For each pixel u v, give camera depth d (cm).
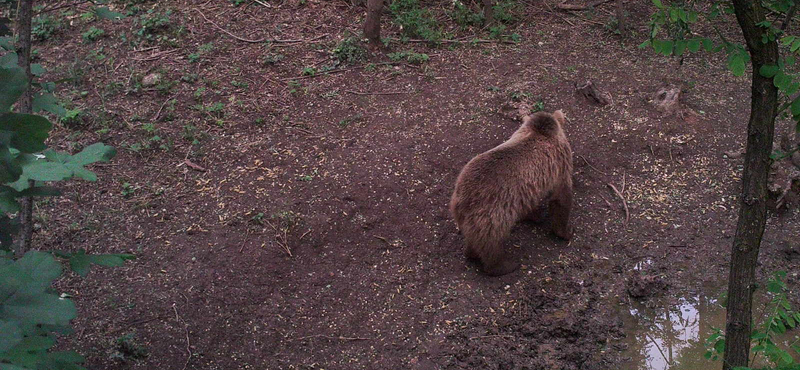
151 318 532
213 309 546
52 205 632
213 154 705
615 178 719
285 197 657
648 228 662
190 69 823
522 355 532
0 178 214
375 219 646
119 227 614
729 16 1029
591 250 640
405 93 812
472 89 825
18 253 325
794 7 322
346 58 860
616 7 1019
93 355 491
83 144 700
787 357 346
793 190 686
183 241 605
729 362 360
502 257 606
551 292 593
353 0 956
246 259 591
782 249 640
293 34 902
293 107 780
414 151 725
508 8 1011
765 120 329
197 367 500
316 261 601
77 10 912
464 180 584
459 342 541
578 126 776
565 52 916
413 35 922
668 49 332
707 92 845
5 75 205
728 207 684
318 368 511
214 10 934
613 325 564
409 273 600
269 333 534
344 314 558
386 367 516
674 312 578
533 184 592
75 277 561
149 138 717
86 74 807
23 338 198
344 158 711
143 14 912
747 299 351
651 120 786
